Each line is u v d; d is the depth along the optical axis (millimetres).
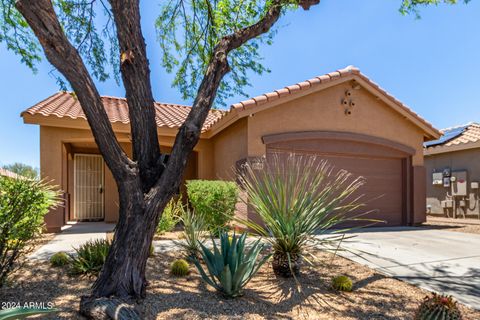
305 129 10258
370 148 11273
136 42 4242
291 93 9703
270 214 4961
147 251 3973
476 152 13508
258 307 3807
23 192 4473
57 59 3447
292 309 3785
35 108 9641
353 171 11125
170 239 7879
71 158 12883
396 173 11828
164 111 13195
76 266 4895
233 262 4168
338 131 10719
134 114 4219
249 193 5461
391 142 11422
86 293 4105
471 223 12719
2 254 4285
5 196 4305
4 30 7090
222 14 6879
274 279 4895
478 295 4387
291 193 4949
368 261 6062
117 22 4156
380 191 11492
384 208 11484
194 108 4320
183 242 7004
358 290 4520
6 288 4262
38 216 4969
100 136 3703
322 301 4066
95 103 3684
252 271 4348
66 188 11203
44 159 9469
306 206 4949
